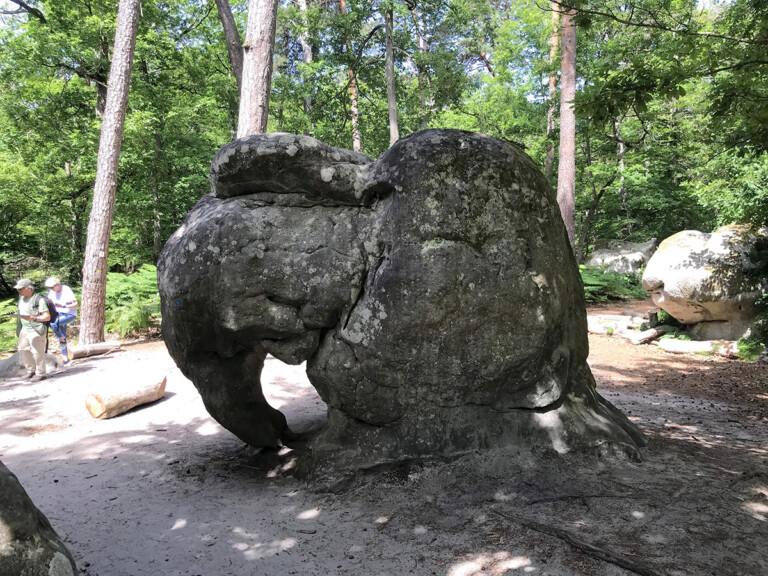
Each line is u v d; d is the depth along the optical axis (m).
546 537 2.99
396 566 2.87
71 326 13.54
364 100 23.02
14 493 2.13
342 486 3.88
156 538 3.31
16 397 7.21
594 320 12.86
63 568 2.14
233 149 4.03
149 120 15.25
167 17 18.16
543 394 4.09
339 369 4.00
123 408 6.26
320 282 3.93
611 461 4.00
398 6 17.16
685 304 10.55
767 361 8.95
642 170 18.89
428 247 3.77
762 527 3.02
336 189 4.04
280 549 3.12
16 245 21.06
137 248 18.52
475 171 3.85
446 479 3.80
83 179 16.97
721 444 4.64
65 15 16.30
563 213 14.48
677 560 2.70
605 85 4.77
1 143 16.94
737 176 10.59
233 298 3.94
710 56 4.50
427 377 3.89
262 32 9.16
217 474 4.41
